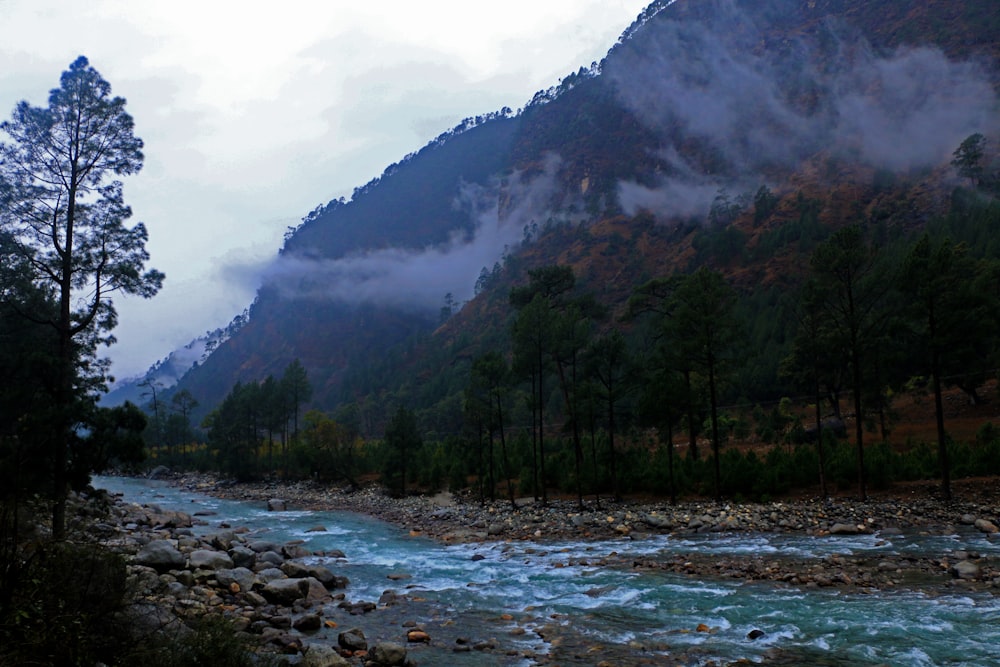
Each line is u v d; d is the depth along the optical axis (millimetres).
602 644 14148
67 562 10180
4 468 13766
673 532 29875
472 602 18656
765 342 91250
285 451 83562
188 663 10109
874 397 53719
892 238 142750
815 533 27750
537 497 41625
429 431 118812
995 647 13125
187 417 133125
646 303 57062
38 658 8320
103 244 24109
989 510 29625
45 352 22812
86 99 23922
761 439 62281
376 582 21875
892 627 14477
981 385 61000
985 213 114125
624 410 43031
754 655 13078
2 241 22359
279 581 18969
